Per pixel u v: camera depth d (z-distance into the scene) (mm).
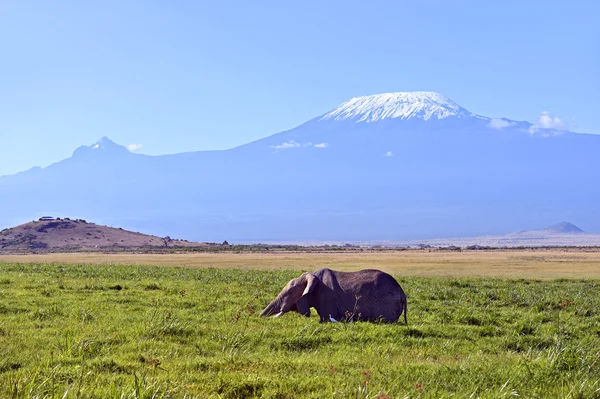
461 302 32500
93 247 185500
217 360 16359
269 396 13312
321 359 17281
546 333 23531
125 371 15219
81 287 34281
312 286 25422
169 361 16328
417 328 22875
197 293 33000
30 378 13844
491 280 51125
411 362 17344
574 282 51062
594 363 16656
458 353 19469
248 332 20875
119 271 49906
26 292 30906
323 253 132000
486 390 14258
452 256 111750
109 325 21766
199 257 105312
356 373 15539
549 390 14656
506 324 25281
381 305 25047
